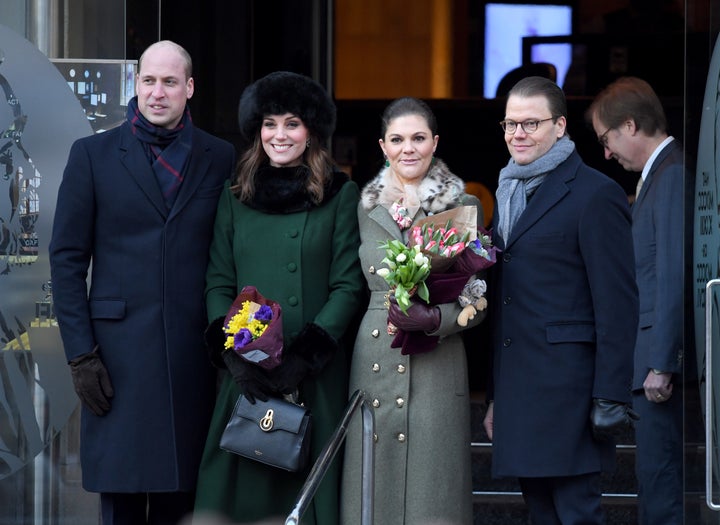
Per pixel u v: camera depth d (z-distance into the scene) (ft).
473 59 101.81
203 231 59.77
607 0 100.78
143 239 58.85
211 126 92.89
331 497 58.13
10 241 65.82
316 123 58.65
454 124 101.86
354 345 58.90
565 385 55.93
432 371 57.31
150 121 59.36
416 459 56.95
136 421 58.39
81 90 66.03
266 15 95.96
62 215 58.70
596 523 56.44
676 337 66.44
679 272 66.69
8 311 65.87
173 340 58.80
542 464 55.88
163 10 91.71
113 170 59.00
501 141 101.40
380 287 57.77
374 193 58.13
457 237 54.60
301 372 56.34
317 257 58.39
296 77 58.70
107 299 58.85
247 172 59.16
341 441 52.11
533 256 56.49
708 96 63.98
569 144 57.41
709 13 63.93
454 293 54.70
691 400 64.28
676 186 67.56
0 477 66.23
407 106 57.36
